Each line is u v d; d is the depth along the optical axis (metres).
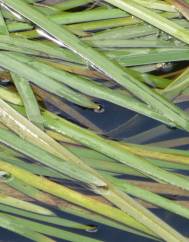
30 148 1.02
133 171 1.03
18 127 1.03
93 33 1.08
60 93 1.05
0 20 1.05
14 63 1.04
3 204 1.04
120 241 1.05
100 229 1.05
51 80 1.05
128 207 1.01
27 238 1.06
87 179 1.01
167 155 1.04
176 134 1.08
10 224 1.03
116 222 1.03
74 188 1.04
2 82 1.09
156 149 1.04
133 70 1.09
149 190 1.03
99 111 1.10
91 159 1.04
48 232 1.03
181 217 1.05
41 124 1.03
